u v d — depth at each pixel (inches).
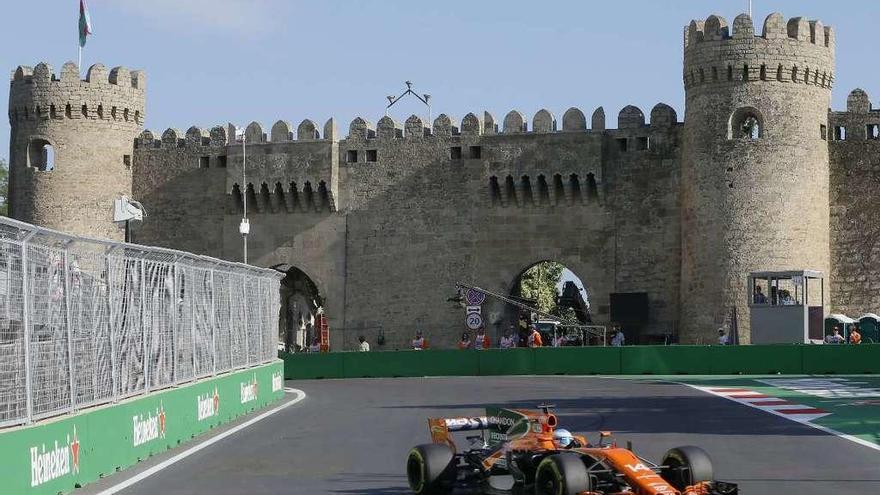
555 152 3678.6
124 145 4020.7
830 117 3513.8
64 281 1130.0
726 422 1728.6
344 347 3841.0
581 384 2635.3
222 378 1772.9
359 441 1524.4
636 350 3021.7
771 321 3100.4
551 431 1012.5
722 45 3376.0
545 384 2657.5
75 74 3949.3
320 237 3880.4
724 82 3380.9
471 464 1045.8
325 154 3860.7
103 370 1242.0
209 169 3976.4
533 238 3700.8
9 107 4033.0
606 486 909.8
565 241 3676.2
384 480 1180.5
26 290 1028.5
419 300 3782.0
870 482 1150.3
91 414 1171.3
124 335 1318.9
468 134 3759.8
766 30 3358.8
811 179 3403.1
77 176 3941.9
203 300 1708.9
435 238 3779.5
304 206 3895.2
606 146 3661.4
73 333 1151.6
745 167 3348.9
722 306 3351.4
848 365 2856.8
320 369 3221.0
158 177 4015.8
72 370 1141.7
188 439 1547.7
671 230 3582.7
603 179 3651.6
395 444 1488.7
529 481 976.9
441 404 2114.9
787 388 2399.1
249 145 3934.5
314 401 2242.9
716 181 3376.0
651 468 938.1
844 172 3501.5
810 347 2881.4
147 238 4013.3
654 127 3617.1
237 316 1952.5
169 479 1194.0
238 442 1519.4
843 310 3496.6
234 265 1900.8
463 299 3619.6
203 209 3978.8
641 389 2437.3
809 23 3422.7
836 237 3503.9
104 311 1248.2
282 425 1744.6
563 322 3535.9
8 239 1000.2
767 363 2913.4
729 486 899.4
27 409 1029.2
